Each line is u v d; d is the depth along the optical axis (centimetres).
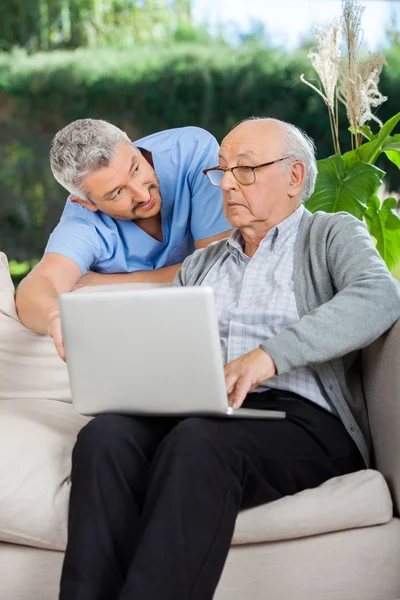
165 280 241
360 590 172
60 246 234
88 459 156
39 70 600
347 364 196
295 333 170
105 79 589
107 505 154
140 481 157
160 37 655
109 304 155
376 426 186
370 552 172
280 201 193
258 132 192
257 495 162
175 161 249
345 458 178
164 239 252
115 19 656
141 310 153
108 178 223
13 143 612
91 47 651
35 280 226
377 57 286
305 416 175
